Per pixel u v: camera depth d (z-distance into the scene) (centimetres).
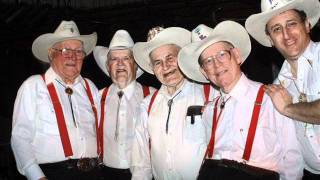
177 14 905
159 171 336
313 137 290
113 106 384
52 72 357
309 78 289
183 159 324
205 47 293
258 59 902
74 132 344
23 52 875
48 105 341
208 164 293
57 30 368
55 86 352
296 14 289
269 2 298
